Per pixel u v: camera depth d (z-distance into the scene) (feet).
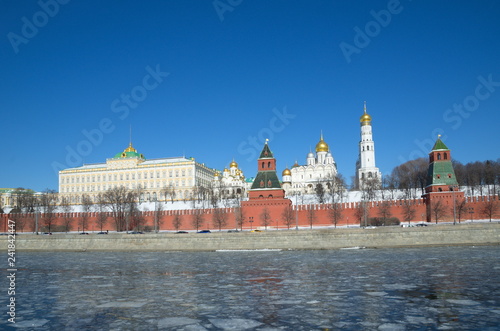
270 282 150.41
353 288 134.21
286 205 406.82
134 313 105.29
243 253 275.80
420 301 112.98
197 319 98.73
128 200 528.63
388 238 292.61
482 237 286.05
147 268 199.93
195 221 424.46
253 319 97.86
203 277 166.09
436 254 232.32
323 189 579.07
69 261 243.60
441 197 383.65
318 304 112.06
